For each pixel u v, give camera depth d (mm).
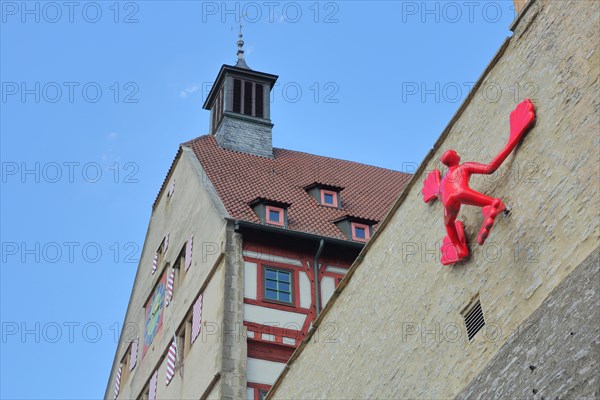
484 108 14734
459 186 14031
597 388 10289
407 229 15977
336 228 28016
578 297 11430
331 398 17109
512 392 11852
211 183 29750
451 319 14250
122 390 32719
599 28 12484
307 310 25516
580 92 12578
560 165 12648
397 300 15781
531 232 12922
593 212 11875
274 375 24078
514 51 14195
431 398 14234
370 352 16234
